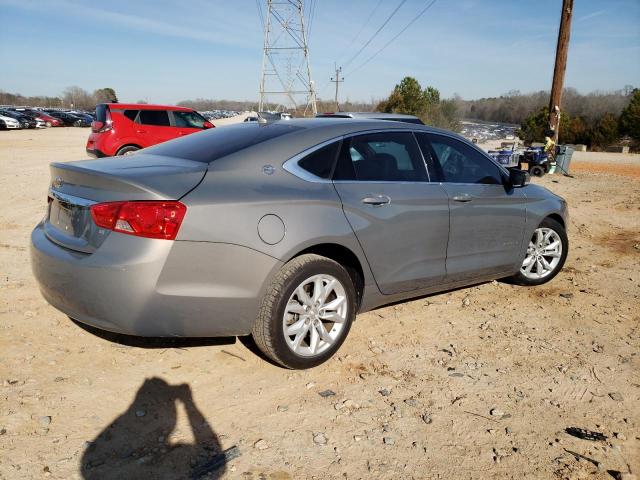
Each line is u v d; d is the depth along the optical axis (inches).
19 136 1199.6
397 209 144.1
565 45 606.9
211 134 152.3
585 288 202.4
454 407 118.1
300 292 125.4
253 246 116.4
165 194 109.3
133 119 490.3
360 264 138.2
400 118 325.4
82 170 118.1
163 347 140.4
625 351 148.6
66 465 94.7
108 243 109.3
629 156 1206.3
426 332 157.4
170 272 109.0
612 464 100.6
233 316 117.6
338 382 127.0
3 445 98.8
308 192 128.4
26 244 230.5
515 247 184.9
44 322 151.6
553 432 110.0
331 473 95.9
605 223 331.9
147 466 95.6
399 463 99.3
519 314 173.8
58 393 116.8
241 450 101.0
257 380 126.4
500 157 623.5
